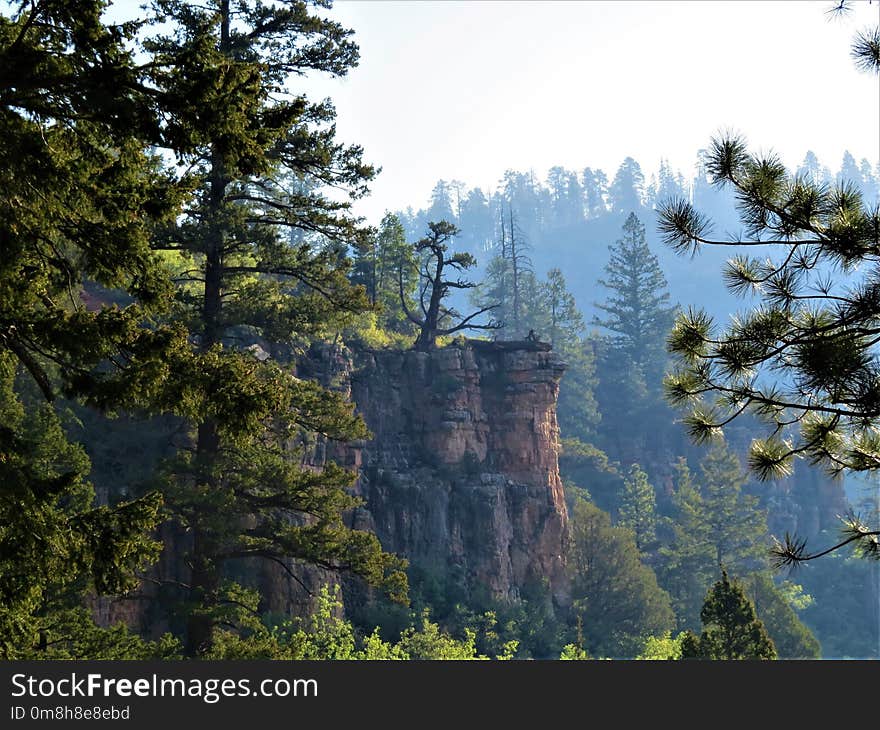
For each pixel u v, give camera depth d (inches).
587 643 2652.6
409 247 3563.0
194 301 1270.9
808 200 534.3
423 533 2559.1
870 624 4579.2
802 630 3174.2
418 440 2701.8
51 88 466.6
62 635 928.3
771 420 594.2
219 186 1231.5
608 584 2837.1
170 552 1766.7
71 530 520.1
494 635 2394.2
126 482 1683.1
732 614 1620.3
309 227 1301.7
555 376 2888.8
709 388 589.6
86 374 522.3
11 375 555.8
